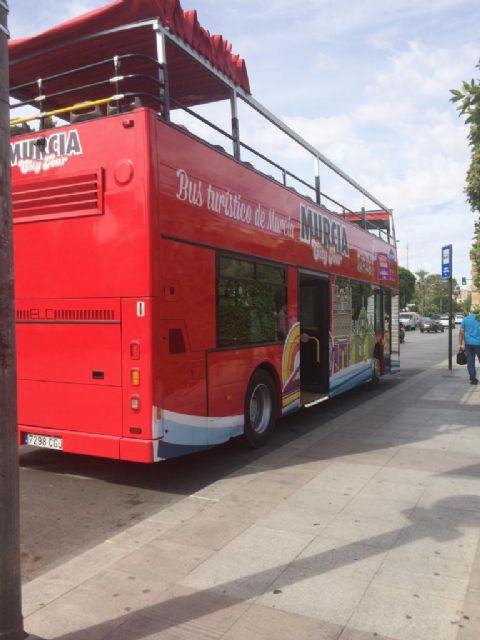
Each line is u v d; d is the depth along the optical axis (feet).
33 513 16.98
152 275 17.43
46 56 21.43
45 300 19.15
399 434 26.16
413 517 15.49
